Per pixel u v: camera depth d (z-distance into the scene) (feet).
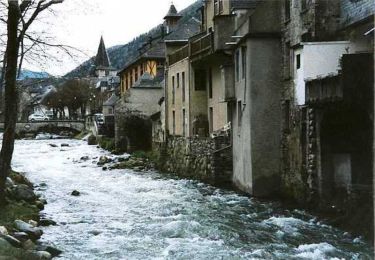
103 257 51.55
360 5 67.05
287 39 81.97
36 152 208.54
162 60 241.96
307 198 73.15
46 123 340.59
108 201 87.71
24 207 70.44
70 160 174.09
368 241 56.29
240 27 93.71
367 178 67.82
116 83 399.44
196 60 120.16
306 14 73.82
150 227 66.08
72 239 59.11
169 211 77.71
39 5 64.34
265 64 85.92
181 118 134.62
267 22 85.35
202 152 113.60
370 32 58.70
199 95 127.34
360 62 58.13
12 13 60.90
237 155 97.71
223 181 103.60
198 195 93.40
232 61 99.91
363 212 59.47
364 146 68.13
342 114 68.18
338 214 66.28
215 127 120.88
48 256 48.06
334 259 49.96
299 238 59.16
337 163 69.56
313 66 69.87
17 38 62.64
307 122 72.69
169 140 144.36
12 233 53.36
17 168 144.15
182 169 128.06
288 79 81.87
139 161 157.58
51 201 86.17
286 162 83.56
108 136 249.34
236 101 97.14
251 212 75.51
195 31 163.02
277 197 85.87
